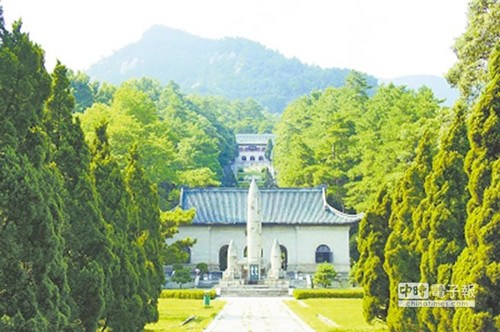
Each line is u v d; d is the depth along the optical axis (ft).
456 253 78.95
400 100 277.64
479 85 134.21
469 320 64.64
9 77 61.52
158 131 293.23
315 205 266.98
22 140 63.26
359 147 289.53
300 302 188.44
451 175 82.48
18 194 57.11
